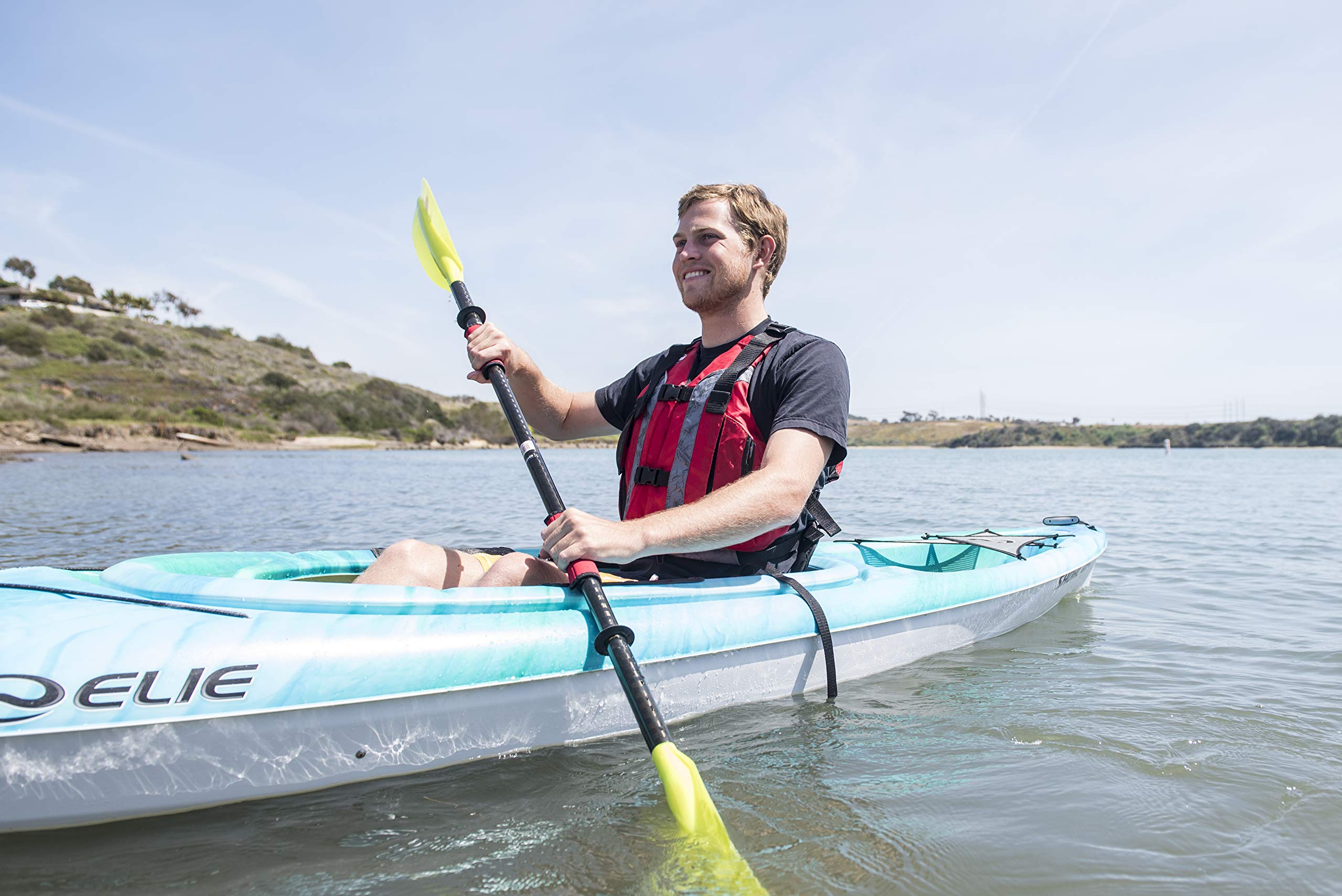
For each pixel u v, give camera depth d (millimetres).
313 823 1468
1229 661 2725
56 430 35094
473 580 1942
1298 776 1731
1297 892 1284
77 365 53594
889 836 1465
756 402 2057
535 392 2447
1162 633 3141
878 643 2469
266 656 1497
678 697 1968
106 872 1294
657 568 2176
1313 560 5352
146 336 63438
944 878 1324
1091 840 1451
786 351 2076
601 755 1798
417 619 1677
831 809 1571
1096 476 21016
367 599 1642
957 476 20906
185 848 1372
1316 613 3566
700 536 1744
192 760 1427
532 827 1476
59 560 4742
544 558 2025
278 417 53125
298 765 1521
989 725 2047
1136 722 2072
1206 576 4656
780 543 2244
